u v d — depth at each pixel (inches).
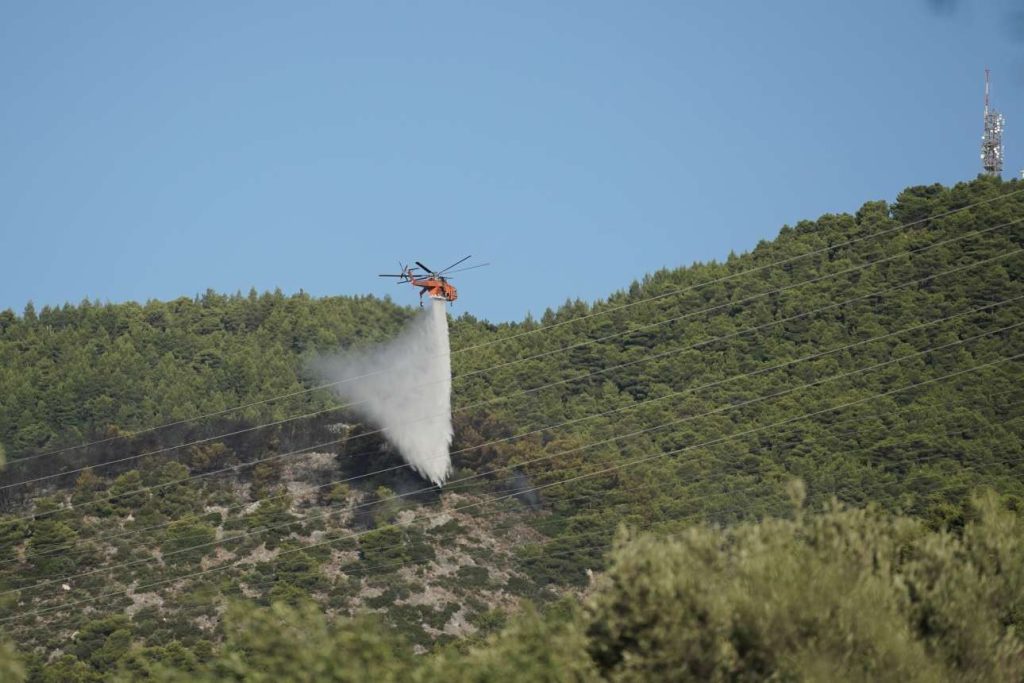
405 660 3159.5
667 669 3016.7
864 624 3120.1
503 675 3117.6
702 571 3186.5
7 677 3107.8
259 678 2950.3
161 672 3132.4
